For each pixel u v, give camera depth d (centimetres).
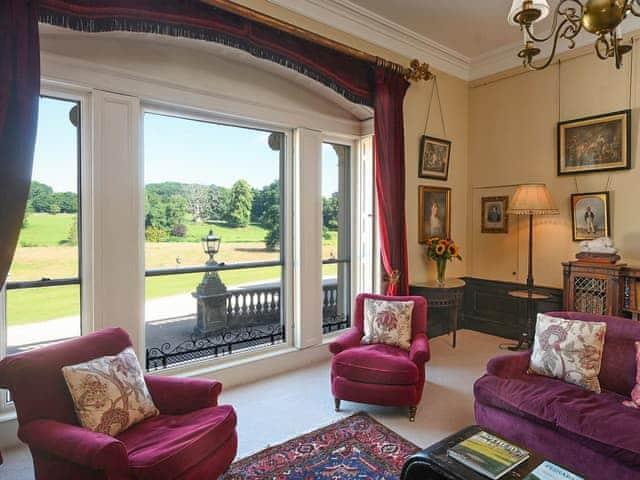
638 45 370
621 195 384
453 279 480
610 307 353
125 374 199
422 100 454
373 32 398
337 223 441
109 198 279
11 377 174
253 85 349
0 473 217
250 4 314
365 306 336
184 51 310
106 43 276
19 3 210
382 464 223
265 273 380
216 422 188
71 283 276
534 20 182
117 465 150
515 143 465
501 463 150
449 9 374
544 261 442
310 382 344
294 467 221
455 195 498
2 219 208
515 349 429
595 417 190
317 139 398
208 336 345
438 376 354
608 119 389
